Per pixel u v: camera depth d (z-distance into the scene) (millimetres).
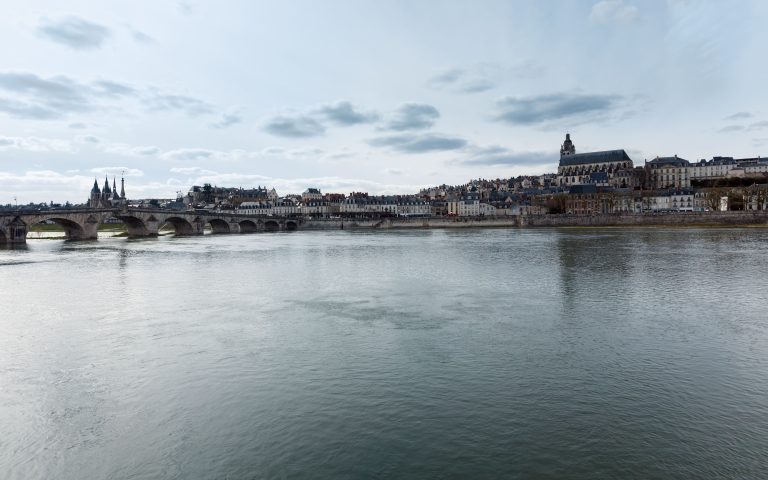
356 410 22297
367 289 52781
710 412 21734
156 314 41000
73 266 74812
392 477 17375
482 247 107375
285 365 28109
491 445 19266
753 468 17547
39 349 31406
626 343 31750
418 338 33188
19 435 20484
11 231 121000
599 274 62000
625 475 17281
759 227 170625
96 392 24609
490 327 35969
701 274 61062
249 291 52000
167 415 22078
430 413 21938
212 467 18094
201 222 186375
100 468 18141
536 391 24109
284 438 19969
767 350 30188
